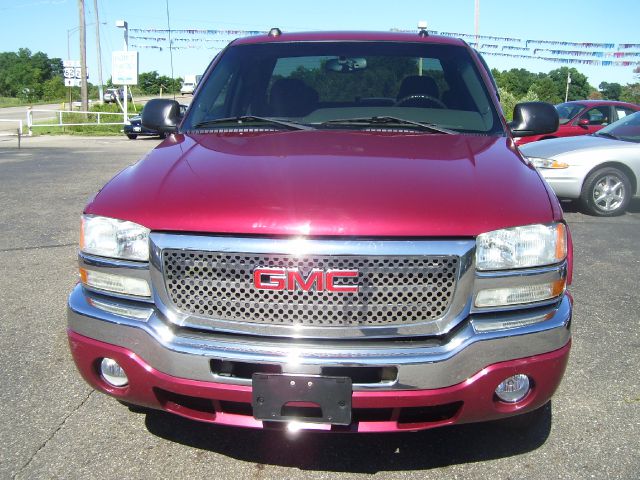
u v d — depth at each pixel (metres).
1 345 3.82
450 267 2.24
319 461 2.68
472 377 2.29
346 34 4.02
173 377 2.33
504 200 2.40
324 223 2.22
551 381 2.40
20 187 9.98
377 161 2.70
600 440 2.83
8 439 2.81
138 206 2.43
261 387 2.24
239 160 2.74
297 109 3.58
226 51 4.06
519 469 2.62
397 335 2.25
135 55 29.08
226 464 2.66
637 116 9.00
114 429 2.91
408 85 3.67
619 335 4.03
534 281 2.34
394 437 2.86
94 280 2.48
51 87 68.56
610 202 8.15
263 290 2.25
